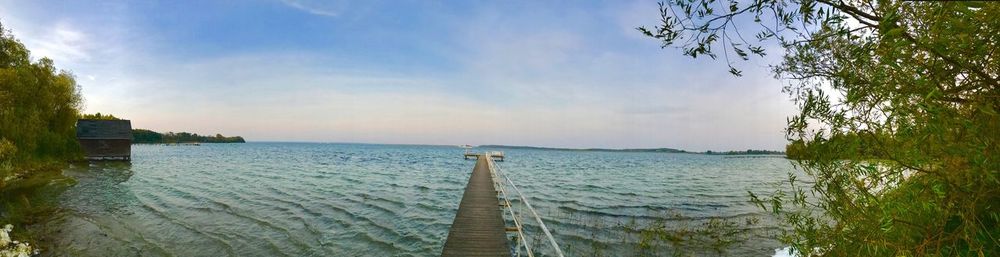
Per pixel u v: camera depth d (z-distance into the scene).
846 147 2.00
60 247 8.79
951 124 1.58
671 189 22.38
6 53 30.52
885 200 1.98
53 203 14.10
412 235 10.36
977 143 1.55
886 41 1.54
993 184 1.61
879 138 1.87
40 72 30.28
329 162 44.78
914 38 1.54
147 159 45.91
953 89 1.58
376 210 13.78
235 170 30.86
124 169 30.33
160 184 20.62
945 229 1.94
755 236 9.77
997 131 1.53
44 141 29.16
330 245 9.34
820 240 2.54
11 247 8.27
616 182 26.36
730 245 9.02
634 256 8.27
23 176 21.52
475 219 9.13
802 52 2.17
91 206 13.79
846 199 2.11
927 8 1.45
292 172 29.66
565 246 8.98
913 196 1.89
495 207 10.56
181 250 8.80
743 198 18.36
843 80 1.95
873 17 1.65
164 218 12.02
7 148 21.84
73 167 29.91
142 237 9.78
